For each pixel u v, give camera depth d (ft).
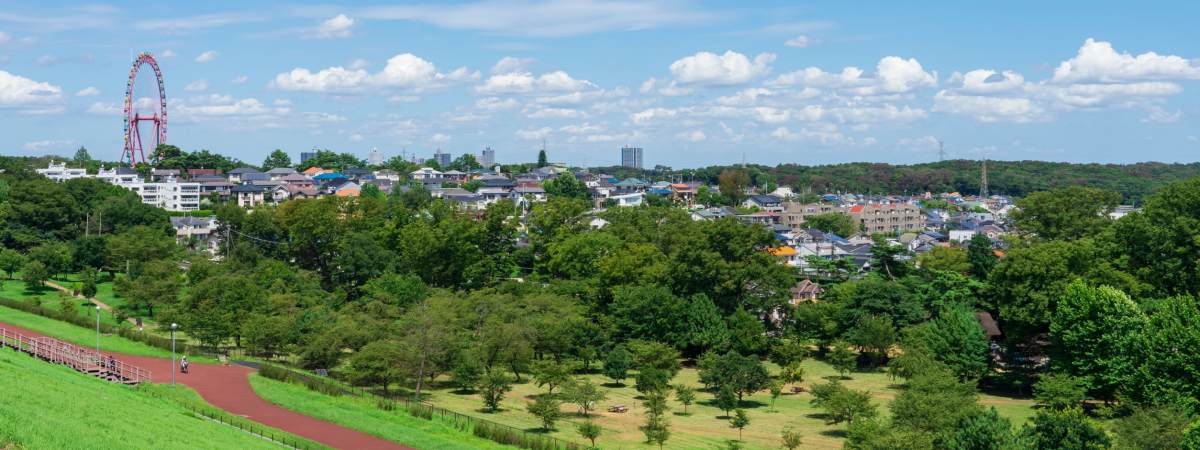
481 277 474.08
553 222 518.78
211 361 313.32
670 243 493.36
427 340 298.97
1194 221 338.13
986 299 350.23
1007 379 327.88
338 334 322.34
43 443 152.76
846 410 266.36
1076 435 206.59
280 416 244.83
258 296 375.25
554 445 232.53
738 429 272.10
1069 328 291.58
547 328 354.13
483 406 287.69
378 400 268.41
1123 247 360.28
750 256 415.85
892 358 371.76
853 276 481.05
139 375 267.18
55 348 264.52
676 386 309.22
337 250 500.33
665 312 379.76
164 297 405.39
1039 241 508.53
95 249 481.46
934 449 220.23
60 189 546.26
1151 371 259.19
